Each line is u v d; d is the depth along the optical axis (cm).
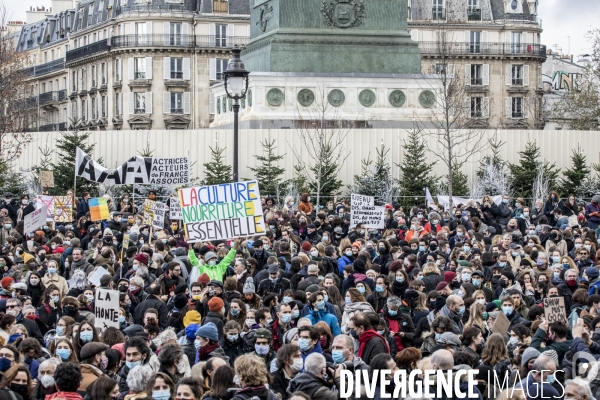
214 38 12531
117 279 3086
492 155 6372
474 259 2809
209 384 1802
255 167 6138
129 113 12544
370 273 2773
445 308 2328
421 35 12762
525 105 13012
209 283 2480
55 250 3538
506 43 12962
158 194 5841
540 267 2989
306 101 6300
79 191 6178
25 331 2169
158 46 12406
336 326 2339
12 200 4947
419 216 4306
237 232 2881
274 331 2323
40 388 1831
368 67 6412
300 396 1573
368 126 6325
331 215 4278
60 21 14638
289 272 2936
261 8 6594
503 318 2267
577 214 4606
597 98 10825
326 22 6394
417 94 6406
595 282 2684
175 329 2470
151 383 1667
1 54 10719
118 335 2080
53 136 6562
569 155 6444
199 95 12531
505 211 4484
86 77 13512
